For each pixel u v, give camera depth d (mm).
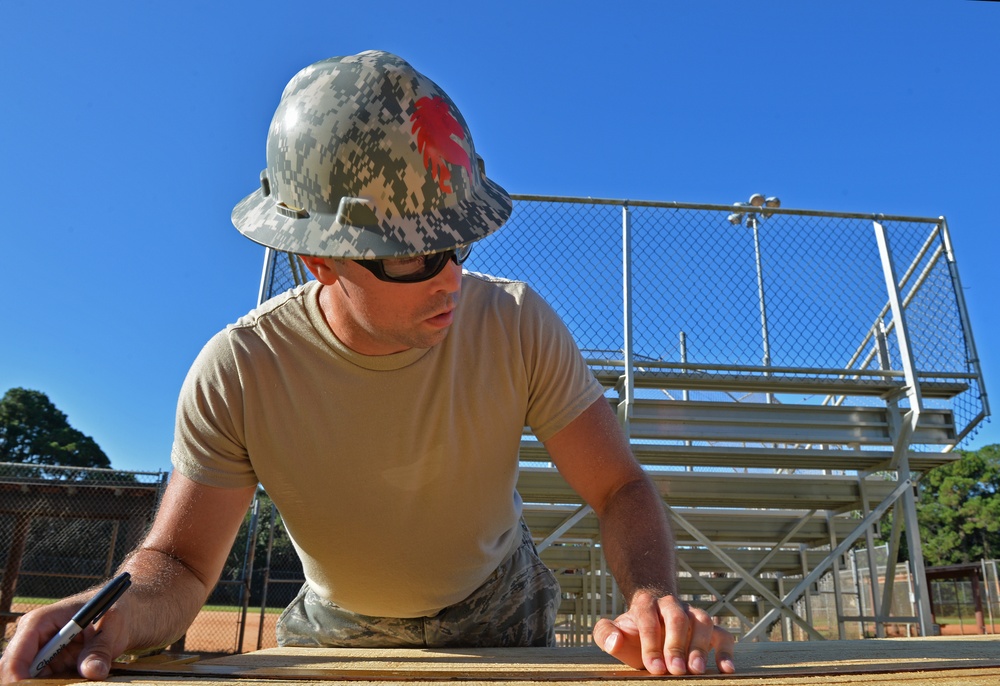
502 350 1470
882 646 1367
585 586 7324
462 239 1206
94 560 10664
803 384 4852
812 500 5211
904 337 4848
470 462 1522
